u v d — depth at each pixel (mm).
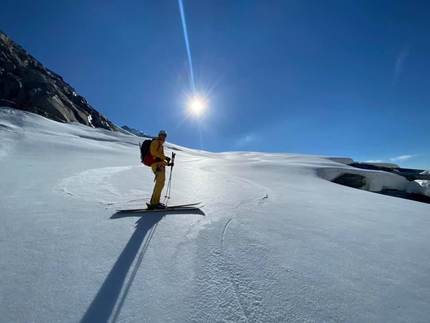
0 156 13227
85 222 4652
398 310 2635
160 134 5824
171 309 2496
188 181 10328
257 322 2383
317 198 8750
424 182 20094
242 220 5254
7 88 42875
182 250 3705
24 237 3900
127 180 9039
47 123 35562
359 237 4727
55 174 9391
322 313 2533
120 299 2598
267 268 3320
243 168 19375
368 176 21609
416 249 4285
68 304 2500
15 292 2625
